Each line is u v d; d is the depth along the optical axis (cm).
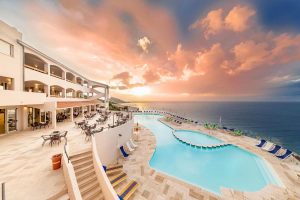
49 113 1923
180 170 1324
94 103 3416
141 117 4269
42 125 1583
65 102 2061
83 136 1237
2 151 892
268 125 6253
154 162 1453
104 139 1177
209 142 2089
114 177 1002
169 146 1891
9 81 1277
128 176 1060
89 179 762
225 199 881
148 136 2158
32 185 590
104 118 1991
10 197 519
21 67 1357
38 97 1373
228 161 1521
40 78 1627
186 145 1945
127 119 1962
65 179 635
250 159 1564
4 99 1002
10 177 634
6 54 1206
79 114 2961
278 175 1148
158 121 3669
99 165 784
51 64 1895
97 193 728
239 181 1161
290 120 7525
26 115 1466
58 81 2041
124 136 1557
